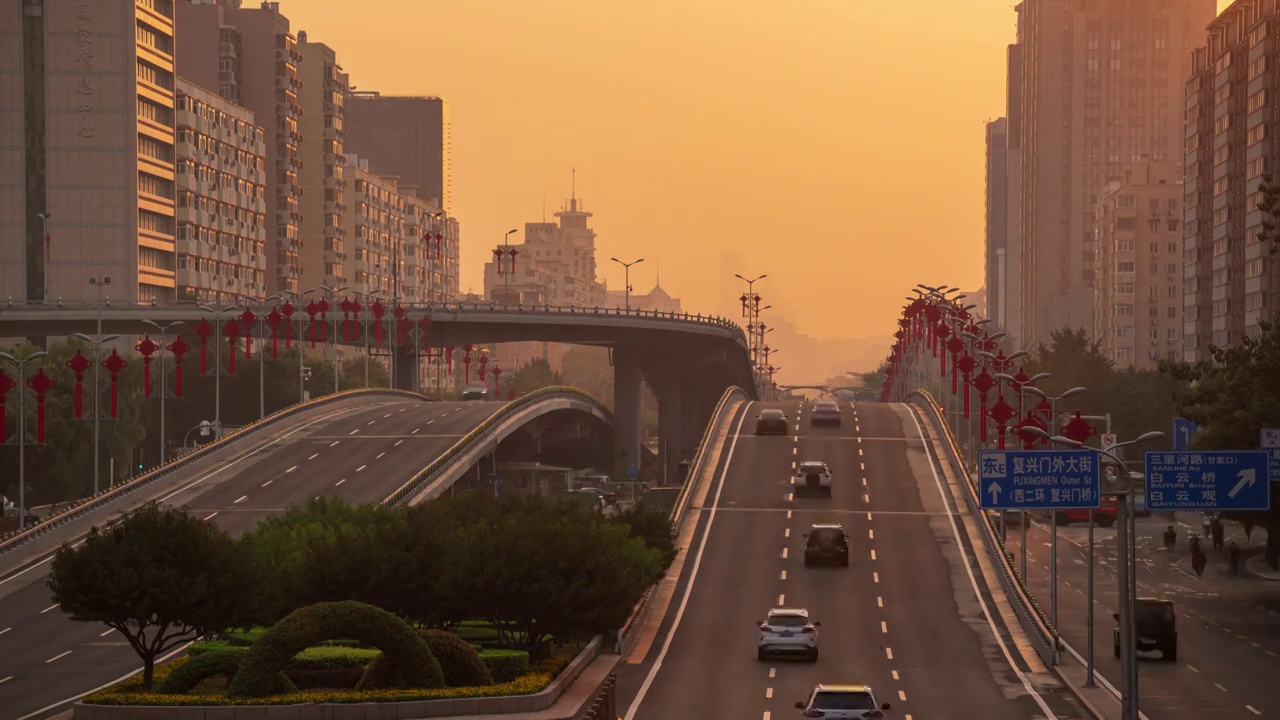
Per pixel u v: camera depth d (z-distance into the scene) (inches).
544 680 2522.1
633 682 2783.0
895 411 7052.2
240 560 2645.2
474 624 3297.2
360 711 2325.3
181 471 5433.1
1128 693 2349.9
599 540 2989.7
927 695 2637.8
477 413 7081.7
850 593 3767.2
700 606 3649.1
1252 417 3710.6
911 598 3708.2
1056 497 2901.1
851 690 2182.6
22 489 4822.8
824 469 5044.3
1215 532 5280.5
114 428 6884.8
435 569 2940.5
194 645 2768.2
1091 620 2736.2
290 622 2396.7
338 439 6230.3
